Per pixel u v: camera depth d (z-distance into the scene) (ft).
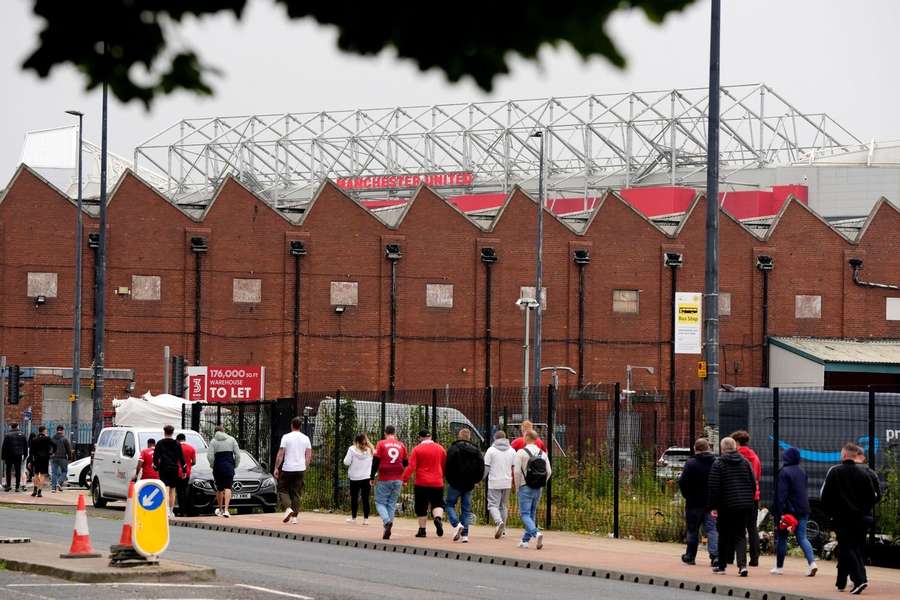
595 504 184.44
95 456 242.78
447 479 161.68
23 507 238.27
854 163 606.14
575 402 216.33
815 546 154.81
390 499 162.61
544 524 185.06
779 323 464.24
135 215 417.28
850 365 442.09
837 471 114.01
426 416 212.84
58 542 154.40
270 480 215.92
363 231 436.35
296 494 191.21
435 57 29.17
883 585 120.88
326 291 432.66
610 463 192.65
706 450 138.00
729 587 119.14
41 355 409.49
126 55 30.01
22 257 409.28
